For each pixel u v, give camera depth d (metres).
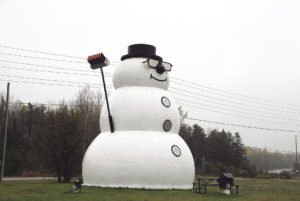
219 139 79.81
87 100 61.41
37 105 68.56
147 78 23.61
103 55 22.73
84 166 23.25
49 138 30.27
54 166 30.61
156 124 22.86
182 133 73.62
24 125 64.69
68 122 30.34
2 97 64.25
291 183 36.91
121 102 23.12
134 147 21.72
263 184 33.84
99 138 23.44
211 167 64.81
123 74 23.81
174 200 16.97
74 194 18.61
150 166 21.42
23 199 16.56
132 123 22.62
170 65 24.59
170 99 24.17
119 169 21.48
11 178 40.91
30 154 48.84
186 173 22.67
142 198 17.38
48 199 16.59
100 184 22.03
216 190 23.08
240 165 73.69
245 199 18.69
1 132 50.25
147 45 24.23
